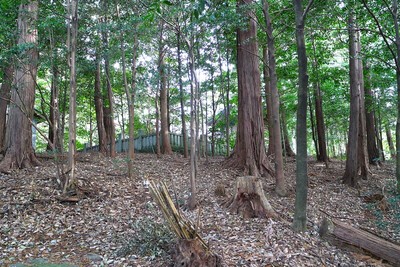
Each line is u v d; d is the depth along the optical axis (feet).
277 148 25.66
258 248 14.28
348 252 14.83
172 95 52.06
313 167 41.22
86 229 16.76
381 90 43.42
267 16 26.23
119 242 15.08
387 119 54.24
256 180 19.62
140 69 34.12
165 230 14.38
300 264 13.20
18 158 26.27
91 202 20.35
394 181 30.04
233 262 12.80
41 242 15.21
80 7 24.17
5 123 35.83
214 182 27.37
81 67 24.84
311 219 19.65
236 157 32.30
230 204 19.98
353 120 31.60
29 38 23.06
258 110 31.42
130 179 25.82
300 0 16.08
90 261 13.17
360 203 25.03
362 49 33.17
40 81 43.68
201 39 28.30
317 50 39.73
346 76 41.83
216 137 58.08
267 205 19.02
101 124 42.88
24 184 21.85
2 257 13.43
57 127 22.97
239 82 32.32
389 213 21.79
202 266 11.51
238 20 21.89
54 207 19.12
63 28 22.57
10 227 16.43
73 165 21.83
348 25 25.86
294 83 44.42
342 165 44.09
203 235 15.74
